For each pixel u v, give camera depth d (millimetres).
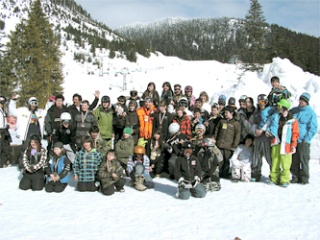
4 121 7988
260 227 4473
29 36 27938
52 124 7422
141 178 6227
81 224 4449
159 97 9102
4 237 4008
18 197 5605
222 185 6613
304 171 6762
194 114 7605
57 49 30734
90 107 8109
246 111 7516
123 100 8102
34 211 4922
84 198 5633
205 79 59500
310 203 5520
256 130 6766
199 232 4254
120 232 4203
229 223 4590
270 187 6492
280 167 6973
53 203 5320
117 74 60594
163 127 7375
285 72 14555
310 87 12562
